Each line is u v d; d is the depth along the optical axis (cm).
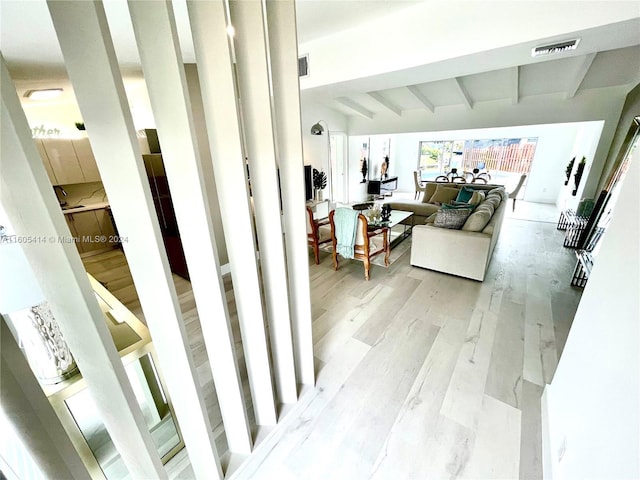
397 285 314
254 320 131
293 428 157
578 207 442
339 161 723
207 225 97
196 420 115
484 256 302
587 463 93
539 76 353
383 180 984
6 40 155
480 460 138
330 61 244
